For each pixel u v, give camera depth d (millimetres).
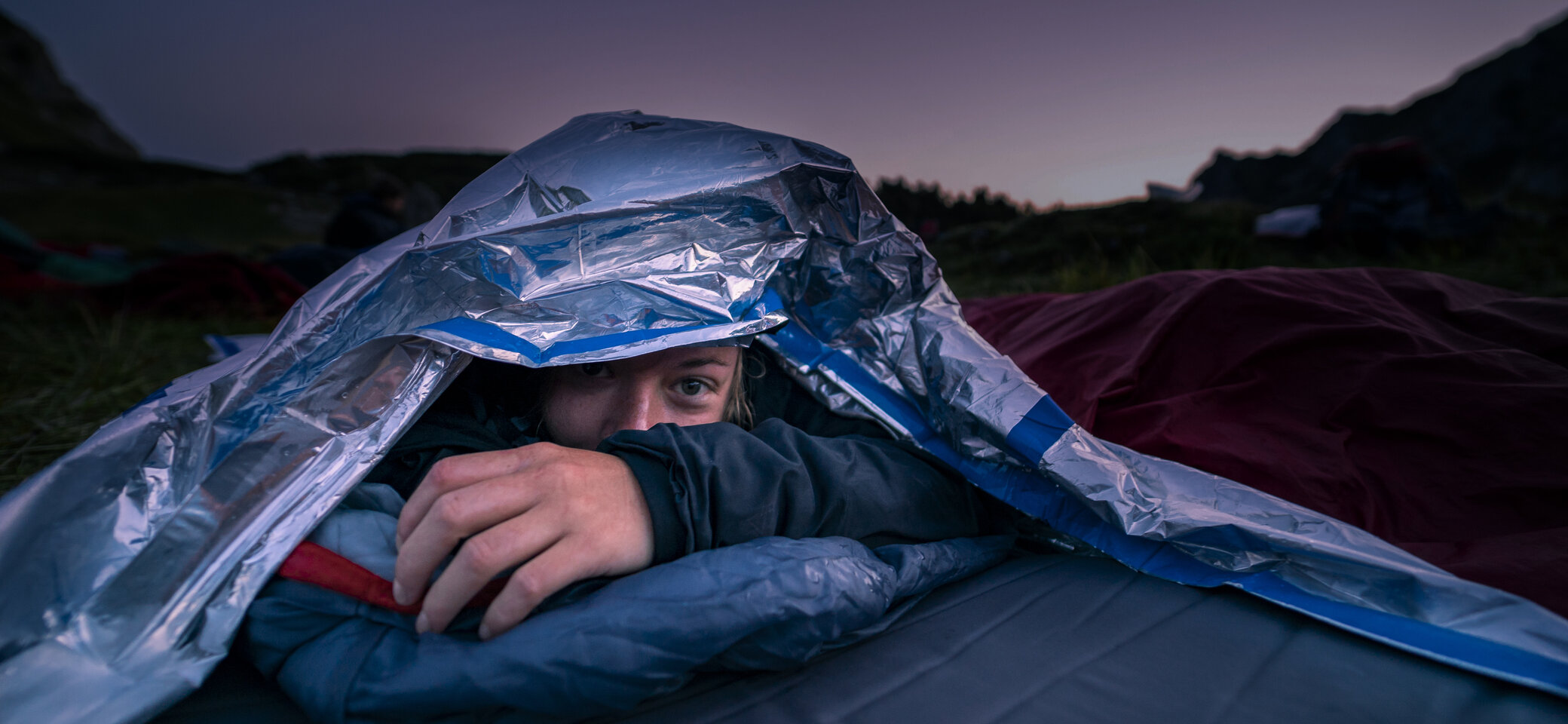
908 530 949
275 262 5098
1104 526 1022
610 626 657
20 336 3373
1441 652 769
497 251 896
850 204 1107
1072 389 1393
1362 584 855
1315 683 743
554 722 672
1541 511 1007
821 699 724
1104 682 750
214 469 753
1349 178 5676
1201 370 1356
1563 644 724
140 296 4668
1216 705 710
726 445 848
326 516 778
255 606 714
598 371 974
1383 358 1251
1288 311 1365
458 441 921
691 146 1012
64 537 698
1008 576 1002
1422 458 1131
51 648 636
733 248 1025
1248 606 899
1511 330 1311
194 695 726
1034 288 4797
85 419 2230
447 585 645
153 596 679
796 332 1232
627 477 768
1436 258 5023
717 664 743
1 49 107688
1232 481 1010
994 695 731
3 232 5312
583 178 956
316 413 804
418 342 862
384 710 652
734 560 728
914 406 1175
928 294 1192
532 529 664
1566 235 5500
